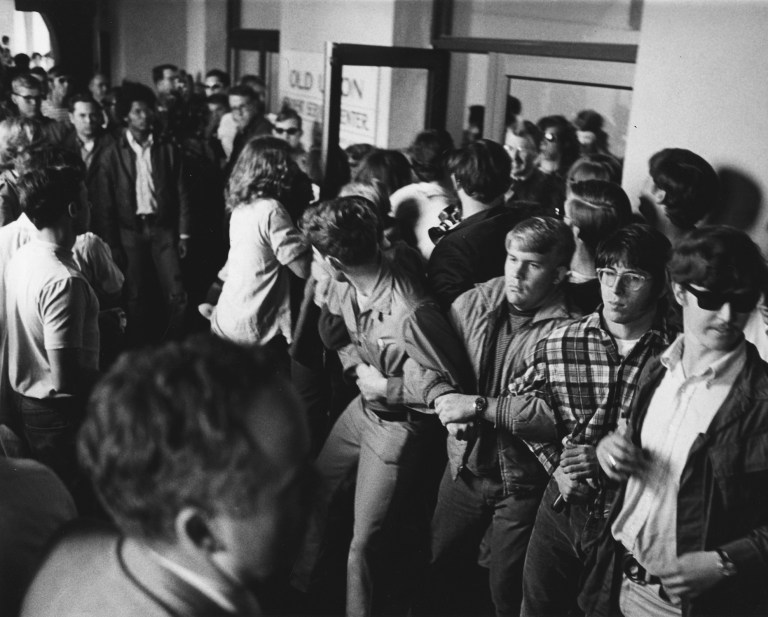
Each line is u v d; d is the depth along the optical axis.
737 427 1.64
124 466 0.85
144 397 0.86
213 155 6.38
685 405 1.70
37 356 2.61
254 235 3.42
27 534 1.27
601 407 2.03
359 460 2.75
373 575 2.72
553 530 2.19
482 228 2.67
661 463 1.74
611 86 4.36
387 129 5.56
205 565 0.90
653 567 1.77
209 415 0.85
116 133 5.33
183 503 0.85
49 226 2.55
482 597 2.87
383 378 2.58
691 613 1.73
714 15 2.81
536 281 2.25
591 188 2.48
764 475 1.65
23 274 2.55
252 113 5.91
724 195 2.84
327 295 2.75
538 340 2.26
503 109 5.04
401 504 2.68
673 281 1.69
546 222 2.25
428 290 2.56
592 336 2.06
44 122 5.51
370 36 5.72
